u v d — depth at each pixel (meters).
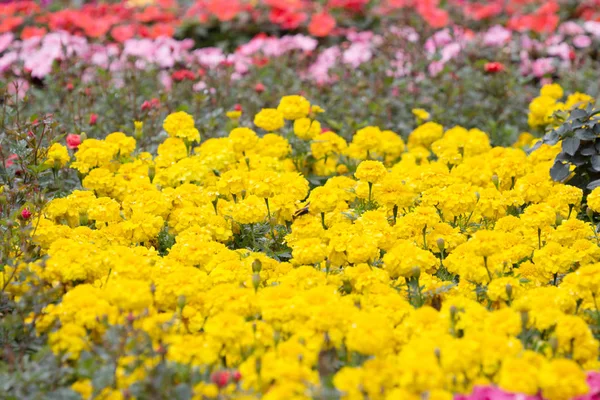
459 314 4.96
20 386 4.51
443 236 6.41
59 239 5.77
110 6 14.03
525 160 7.91
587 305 5.44
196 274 5.45
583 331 4.75
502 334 4.70
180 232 6.75
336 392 4.05
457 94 10.59
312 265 6.22
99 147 7.75
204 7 13.62
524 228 6.55
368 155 8.65
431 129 9.24
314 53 12.38
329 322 4.71
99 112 9.88
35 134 8.07
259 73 11.30
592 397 4.19
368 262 5.79
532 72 11.92
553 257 5.93
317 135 8.60
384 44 11.74
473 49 12.00
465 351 4.34
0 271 5.80
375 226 6.19
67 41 11.62
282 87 11.02
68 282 5.56
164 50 11.58
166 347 4.61
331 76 11.16
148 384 4.25
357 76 11.07
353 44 12.09
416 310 5.00
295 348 4.49
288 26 12.98
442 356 4.34
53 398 4.42
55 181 7.57
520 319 4.72
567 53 11.84
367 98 10.48
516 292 5.39
